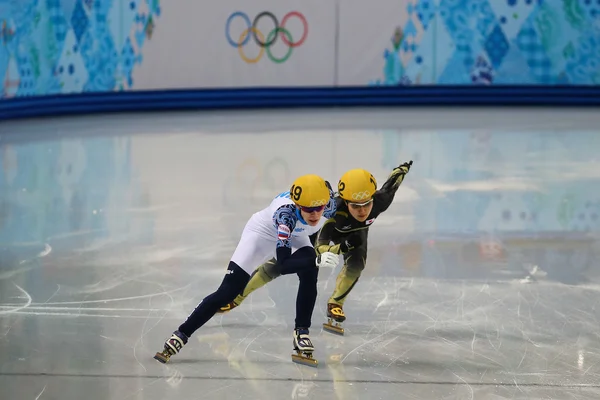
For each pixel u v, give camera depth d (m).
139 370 7.79
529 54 35.31
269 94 35.09
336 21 35.06
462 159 21.41
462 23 35.19
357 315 9.55
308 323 8.04
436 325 9.19
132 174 19.27
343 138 25.62
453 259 12.05
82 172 19.52
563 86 35.53
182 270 11.39
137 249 12.53
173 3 33.75
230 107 34.91
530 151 22.77
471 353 8.30
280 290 10.55
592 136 25.88
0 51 27.88
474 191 17.28
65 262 11.80
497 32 35.16
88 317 9.41
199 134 26.83
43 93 30.22
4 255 12.20
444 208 15.64
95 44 32.09
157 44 33.75
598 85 35.53
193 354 8.23
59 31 30.52
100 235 13.44
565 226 14.18
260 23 34.72
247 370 7.80
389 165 20.28
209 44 34.41
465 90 35.50
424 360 8.10
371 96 35.56
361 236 8.71
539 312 9.65
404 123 29.75
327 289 10.65
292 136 26.19
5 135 25.88
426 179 18.64
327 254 7.48
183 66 34.25
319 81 35.41
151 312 9.59
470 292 10.45
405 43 35.31
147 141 25.08
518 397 7.19
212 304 7.95
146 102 33.81
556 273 11.33
